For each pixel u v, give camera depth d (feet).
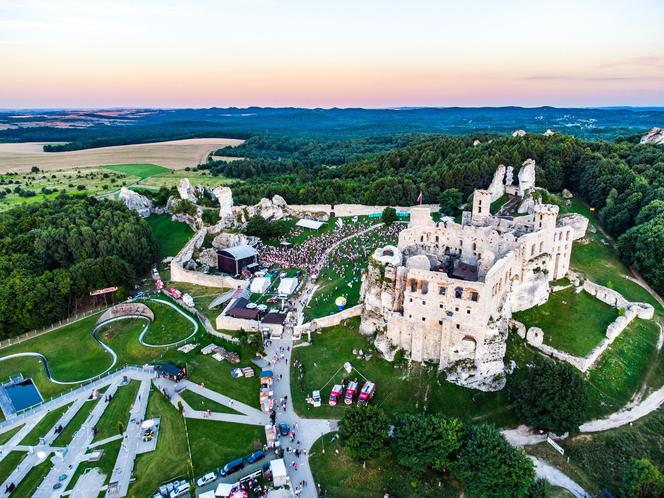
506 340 352.49
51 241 522.06
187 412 325.83
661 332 391.04
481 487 255.70
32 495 266.36
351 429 279.90
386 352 359.25
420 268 369.71
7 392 359.66
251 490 263.08
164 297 487.61
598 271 466.70
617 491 271.28
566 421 292.81
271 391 334.44
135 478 275.39
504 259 345.72
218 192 637.30
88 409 334.24
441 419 285.23
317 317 417.28
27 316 427.74
